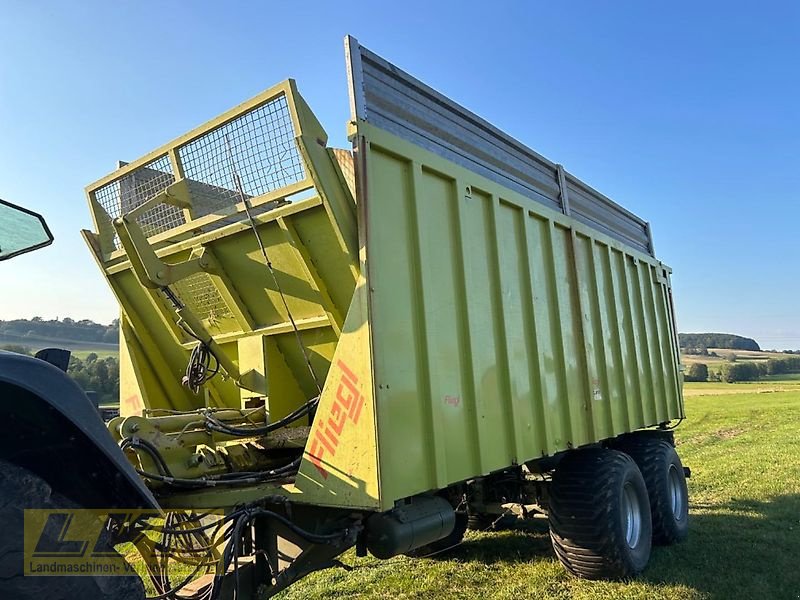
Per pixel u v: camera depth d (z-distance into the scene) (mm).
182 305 3996
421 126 3914
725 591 4887
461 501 4758
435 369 3523
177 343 4910
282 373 4363
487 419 3986
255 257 4094
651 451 6680
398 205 3492
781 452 12812
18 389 1850
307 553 3281
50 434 1948
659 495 6355
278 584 3135
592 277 6062
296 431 4035
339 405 3172
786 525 6922
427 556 6000
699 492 8984
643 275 7688
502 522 7078
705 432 18562
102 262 4883
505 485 5703
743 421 21859
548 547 6332
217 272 4250
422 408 3406
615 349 6383
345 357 3195
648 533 5664
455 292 3889
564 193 5879
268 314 4305
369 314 3117
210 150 4055
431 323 3547
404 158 3561
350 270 3703
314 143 3492
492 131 4805
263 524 3262
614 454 5578
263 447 3865
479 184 4297
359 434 3062
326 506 3107
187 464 3314
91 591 1893
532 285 4836
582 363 5531
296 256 3863
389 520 3424
